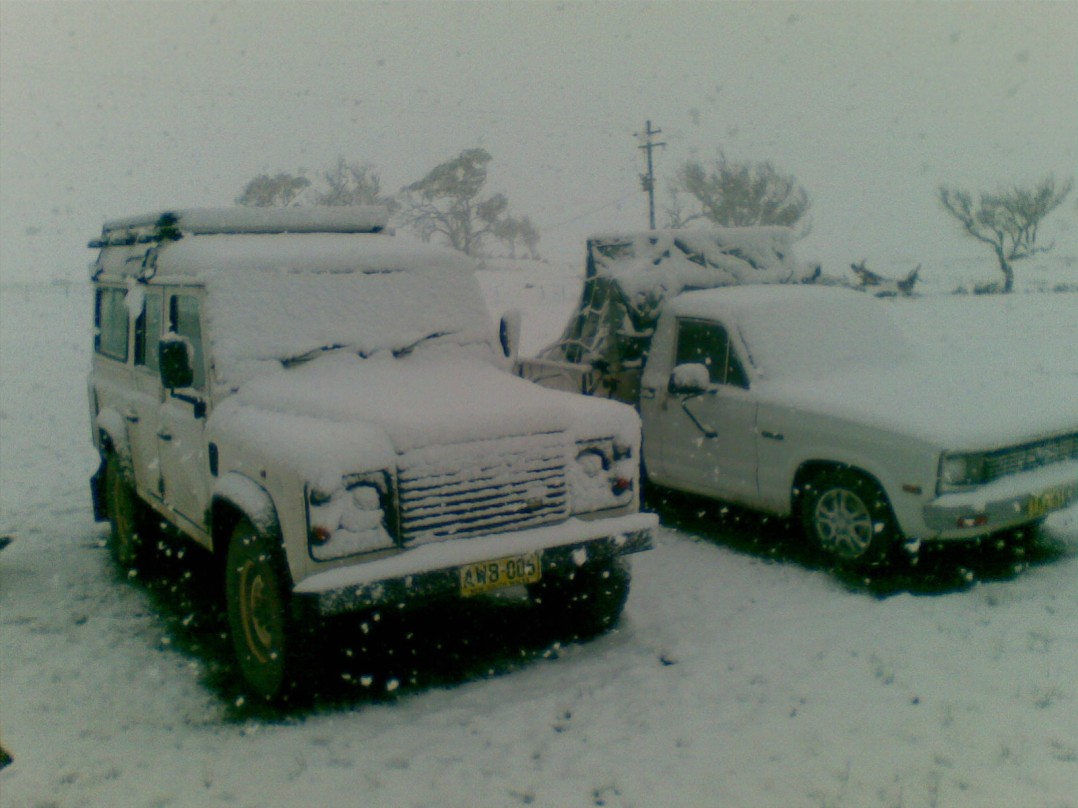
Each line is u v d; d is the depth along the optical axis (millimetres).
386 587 3928
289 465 3975
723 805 3436
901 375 6527
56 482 9570
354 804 3555
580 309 8258
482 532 4215
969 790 3439
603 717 4180
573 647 5020
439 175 44938
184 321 5344
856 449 5586
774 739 3893
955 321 21594
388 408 4262
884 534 5527
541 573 4285
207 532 4992
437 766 3812
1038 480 5477
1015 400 5871
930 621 4996
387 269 5516
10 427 13117
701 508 7625
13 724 4297
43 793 3688
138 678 4797
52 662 5020
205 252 5285
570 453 4539
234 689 4637
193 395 5102
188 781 3760
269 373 4938
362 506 3992
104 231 7199
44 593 6160
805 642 4855
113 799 3637
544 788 3607
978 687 4238
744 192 41188
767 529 6953
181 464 5262
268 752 3973
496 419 4266
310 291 5242
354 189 38406
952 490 5223
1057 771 3514
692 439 6785
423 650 5082
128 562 6535
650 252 7770
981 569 5840
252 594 4445
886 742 3816
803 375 6441
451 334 5469
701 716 4137
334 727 4195
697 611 5430
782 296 7039
